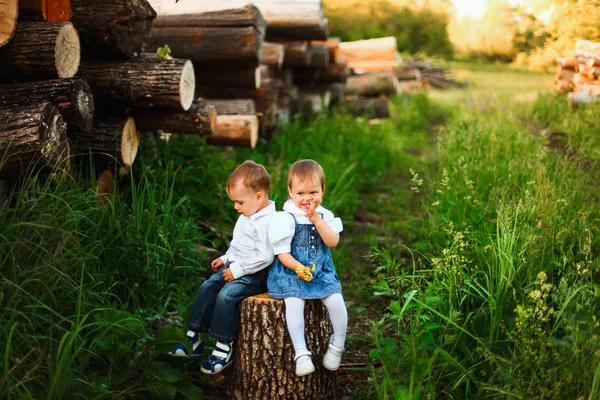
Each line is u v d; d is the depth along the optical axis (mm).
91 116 4219
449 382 3240
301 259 3162
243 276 3268
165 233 4434
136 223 4316
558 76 10203
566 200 4453
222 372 3504
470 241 4238
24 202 3717
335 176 7582
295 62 10375
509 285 3359
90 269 3824
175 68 4914
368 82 12977
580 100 8945
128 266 4137
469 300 3641
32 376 2895
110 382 3068
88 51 4820
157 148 5863
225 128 7254
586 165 6332
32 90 3949
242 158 7586
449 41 25562
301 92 11414
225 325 3201
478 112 8648
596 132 7199
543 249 3705
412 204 7277
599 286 3387
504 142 6645
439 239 4812
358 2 27203
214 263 3412
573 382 2842
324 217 3236
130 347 3268
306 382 3170
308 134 9367
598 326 2891
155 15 5238
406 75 16641
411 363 3223
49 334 3199
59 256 3496
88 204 3998
